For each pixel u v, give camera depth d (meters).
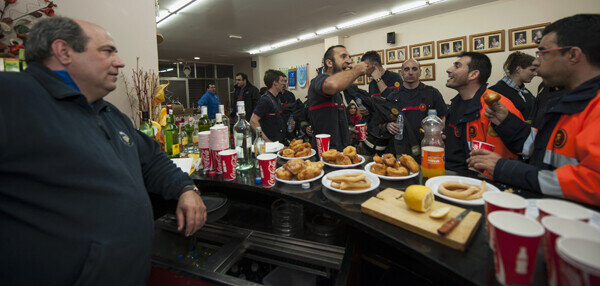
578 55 0.86
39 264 0.77
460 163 1.59
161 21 5.46
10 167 0.72
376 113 2.02
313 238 1.18
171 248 1.31
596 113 0.79
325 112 1.89
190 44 7.74
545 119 0.99
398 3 4.57
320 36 6.92
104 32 0.94
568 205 0.61
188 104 12.16
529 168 0.88
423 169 1.16
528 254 0.50
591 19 0.85
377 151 2.03
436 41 5.21
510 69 2.77
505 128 1.22
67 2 1.63
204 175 1.36
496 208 0.63
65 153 0.77
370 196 1.02
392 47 5.95
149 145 1.21
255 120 2.88
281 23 5.70
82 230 0.79
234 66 12.13
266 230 1.26
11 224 0.75
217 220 1.37
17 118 0.72
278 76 2.90
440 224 0.75
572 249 0.46
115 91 1.86
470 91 1.59
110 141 0.95
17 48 1.41
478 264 0.62
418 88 2.72
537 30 4.03
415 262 1.01
